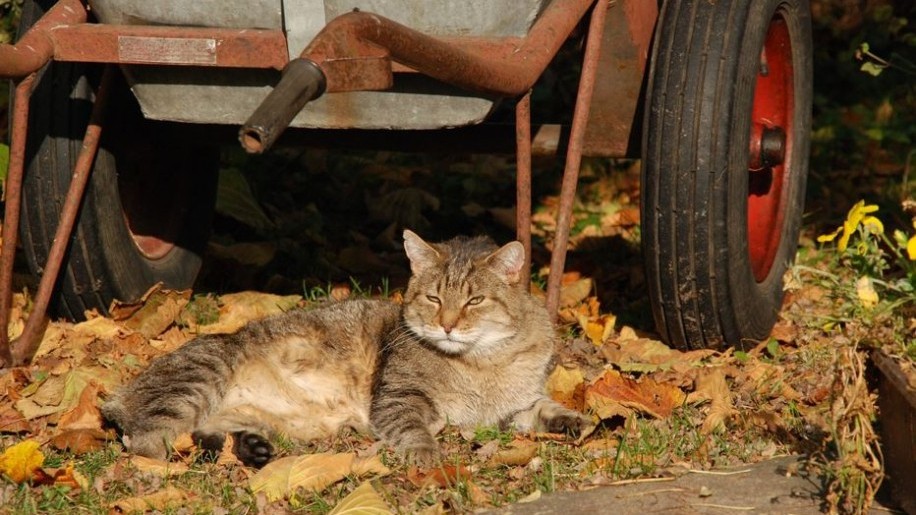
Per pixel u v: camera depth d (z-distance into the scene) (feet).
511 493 15.16
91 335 20.61
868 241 19.02
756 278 21.39
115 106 20.21
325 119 17.34
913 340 16.93
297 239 27.63
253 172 30.45
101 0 17.28
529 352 18.72
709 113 18.69
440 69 15.23
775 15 21.21
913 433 13.67
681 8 19.22
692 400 18.16
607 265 26.55
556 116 32.71
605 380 18.53
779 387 18.66
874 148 32.86
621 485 15.23
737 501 14.60
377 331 19.33
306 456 15.78
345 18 14.08
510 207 30.17
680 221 18.97
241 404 18.47
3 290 18.72
